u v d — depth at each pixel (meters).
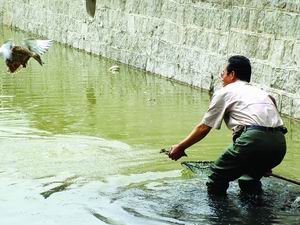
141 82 15.25
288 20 11.38
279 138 7.16
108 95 13.55
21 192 7.45
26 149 9.27
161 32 15.88
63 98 13.23
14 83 14.98
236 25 12.98
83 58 19.27
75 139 9.89
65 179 7.94
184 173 8.20
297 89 11.16
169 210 6.86
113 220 6.56
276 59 11.74
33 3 24.91
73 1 21.11
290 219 6.62
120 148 9.39
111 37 18.62
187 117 11.46
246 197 7.30
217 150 9.34
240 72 7.56
